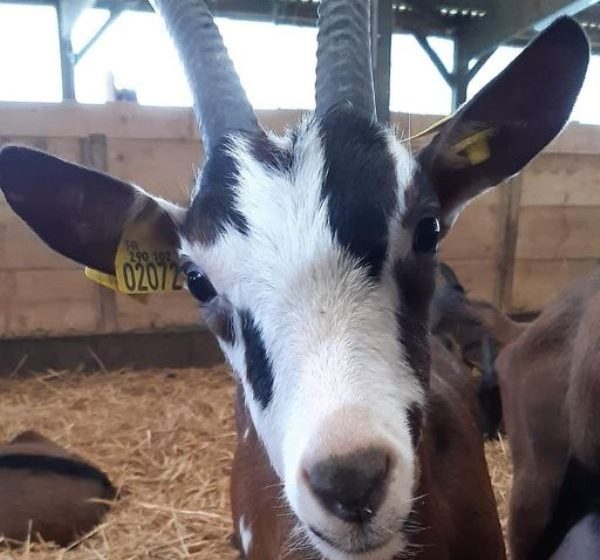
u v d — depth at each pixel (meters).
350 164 0.31
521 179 1.19
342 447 0.26
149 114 1.07
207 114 0.36
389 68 1.15
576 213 1.23
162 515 0.69
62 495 0.68
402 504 0.28
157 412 0.95
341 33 0.37
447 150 0.37
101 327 1.11
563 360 0.49
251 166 0.32
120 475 0.78
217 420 0.92
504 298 1.23
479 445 0.50
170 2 0.40
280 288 0.30
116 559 0.62
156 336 1.14
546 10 1.46
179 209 0.39
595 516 0.47
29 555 0.62
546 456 0.49
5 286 1.07
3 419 0.93
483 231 1.20
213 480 0.76
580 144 1.20
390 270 0.31
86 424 0.92
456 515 0.44
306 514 0.28
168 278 0.41
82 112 1.06
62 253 0.41
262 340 0.30
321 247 0.30
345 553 0.28
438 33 1.90
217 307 0.34
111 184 0.39
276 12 1.90
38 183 0.39
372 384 0.28
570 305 0.50
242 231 0.31
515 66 0.36
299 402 0.28
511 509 0.52
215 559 0.62
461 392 0.54
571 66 0.37
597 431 0.43
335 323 0.29
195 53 0.38
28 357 1.10
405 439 0.28
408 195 0.32
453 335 0.87
